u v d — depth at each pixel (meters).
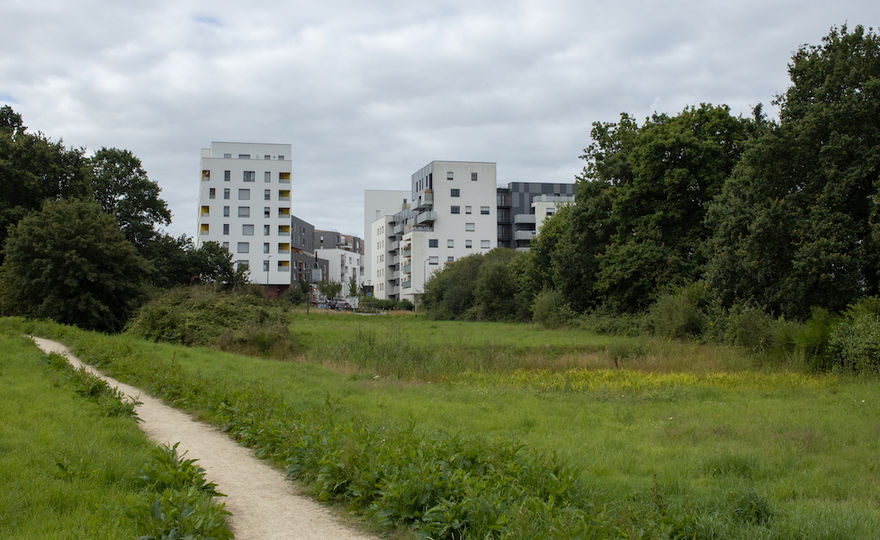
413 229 110.38
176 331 31.67
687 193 41.25
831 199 28.41
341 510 7.02
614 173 45.91
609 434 11.80
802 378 20.69
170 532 5.52
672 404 15.83
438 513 6.21
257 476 8.33
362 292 137.25
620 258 41.88
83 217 37.84
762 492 7.96
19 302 36.59
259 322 33.69
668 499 7.19
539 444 10.67
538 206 108.56
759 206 30.67
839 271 28.14
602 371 23.02
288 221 102.56
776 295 30.12
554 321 46.31
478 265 72.38
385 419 11.89
